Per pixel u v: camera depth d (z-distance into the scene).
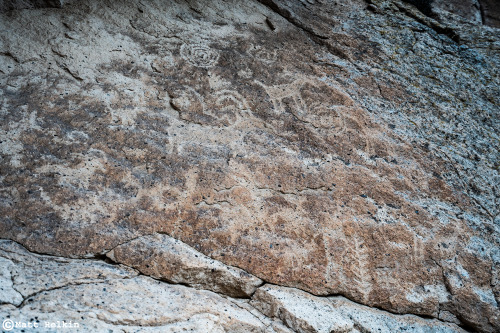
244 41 2.70
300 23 2.95
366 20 3.12
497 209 2.16
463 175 2.26
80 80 2.18
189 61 2.46
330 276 1.79
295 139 2.22
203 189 1.91
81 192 1.77
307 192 2.01
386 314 1.78
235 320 1.60
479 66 2.90
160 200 1.83
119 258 1.66
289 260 1.79
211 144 2.09
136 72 2.31
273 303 1.69
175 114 2.19
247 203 1.91
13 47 2.22
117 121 2.06
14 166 1.78
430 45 3.00
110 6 2.59
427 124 2.47
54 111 2.02
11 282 1.48
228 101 2.32
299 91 2.47
